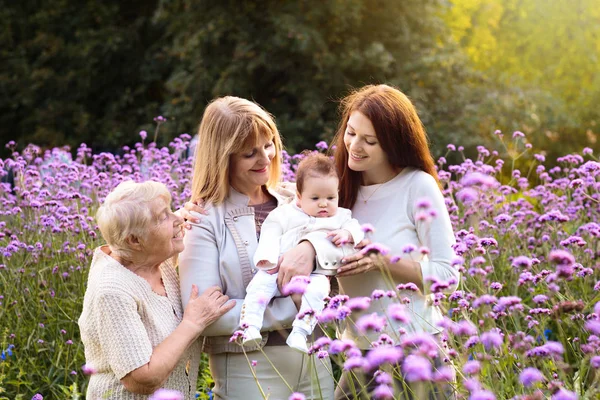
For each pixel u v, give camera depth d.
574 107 14.25
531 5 14.88
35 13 14.87
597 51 14.82
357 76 12.53
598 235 3.30
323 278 2.86
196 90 12.53
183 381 2.82
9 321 4.04
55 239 4.50
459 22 14.70
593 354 2.57
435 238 2.91
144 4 14.59
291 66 12.40
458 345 3.00
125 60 14.41
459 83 12.62
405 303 2.81
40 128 14.06
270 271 2.85
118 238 2.68
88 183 5.31
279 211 3.03
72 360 3.95
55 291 4.30
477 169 5.12
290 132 11.89
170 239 2.74
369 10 12.55
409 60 12.53
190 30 12.94
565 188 5.18
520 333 2.66
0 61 14.52
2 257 4.37
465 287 3.42
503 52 15.12
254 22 12.60
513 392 2.57
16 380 3.79
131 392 2.64
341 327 3.20
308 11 12.31
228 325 2.76
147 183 2.76
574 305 2.71
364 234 2.97
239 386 2.85
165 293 2.85
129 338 2.57
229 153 2.89
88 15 14.52
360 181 3.15
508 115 11.85
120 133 13.42
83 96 14.38
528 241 4.34
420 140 3.04
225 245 2.90
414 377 2.25
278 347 2.86
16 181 5.50
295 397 2.41
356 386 3.05
